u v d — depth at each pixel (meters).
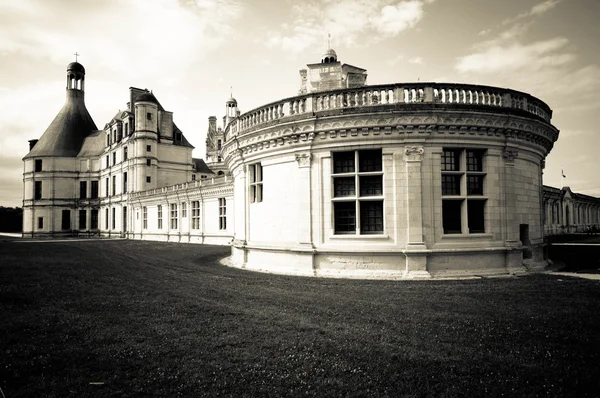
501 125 15.30
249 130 17.94
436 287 12.22
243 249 19.19
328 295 11.16
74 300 10.66
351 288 12.27
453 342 7.04
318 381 5.48
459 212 15.29
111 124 72.12
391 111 14.66
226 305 9.95
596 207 79.88
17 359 6.29
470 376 5.64
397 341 7.09
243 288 12.43
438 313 8.96
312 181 15.92
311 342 7.03
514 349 6.68
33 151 77.75
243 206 19.77
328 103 15.79
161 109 66.38
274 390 5.22
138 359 6.31
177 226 49.66
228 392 5.18
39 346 6.91
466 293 11.23
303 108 16.28
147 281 14.04
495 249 15.12
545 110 18.00
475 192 15.53
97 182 78.19
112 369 5.95
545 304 9.76
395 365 6.02
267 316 8.80
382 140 14.95
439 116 14.72
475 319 8.44
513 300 10.24
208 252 28.94
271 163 17.56
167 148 66.12
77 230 76.56
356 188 15.24
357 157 15.37
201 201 43.81
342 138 15.36
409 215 14.62
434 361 6.15
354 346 6.82
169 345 6.95
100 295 11.35
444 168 15.27
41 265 19.16
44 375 5.75
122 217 66.38
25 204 76.81
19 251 28.75
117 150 69.38
